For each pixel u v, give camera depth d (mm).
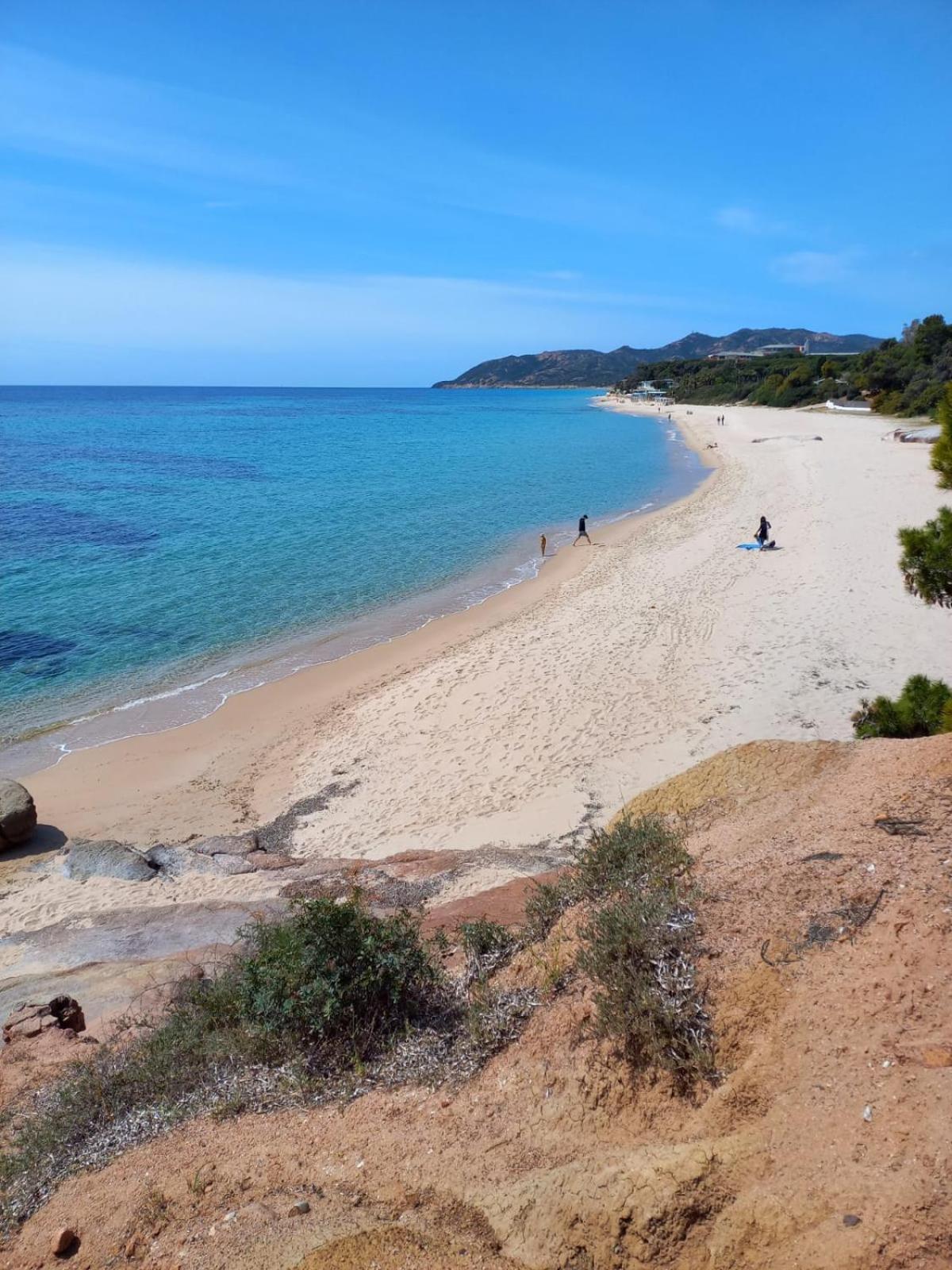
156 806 14594
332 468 61219
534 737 15125
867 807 5613
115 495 47594
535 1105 4301
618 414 136375
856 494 36312
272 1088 5141
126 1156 4820
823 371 113875
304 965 5473
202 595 26859
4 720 18047
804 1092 3625
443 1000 5715
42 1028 6969
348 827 13047
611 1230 3416
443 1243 3645
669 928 4727
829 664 16719
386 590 27469
